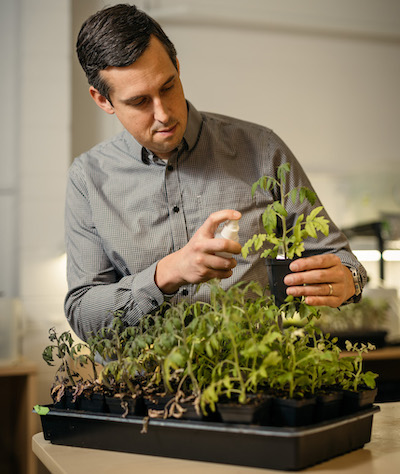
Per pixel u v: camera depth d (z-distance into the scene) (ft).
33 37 11.48
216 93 12.80
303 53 13.33
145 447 3.49
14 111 11.69
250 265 5.16
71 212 5.45
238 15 12.78
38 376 10.97
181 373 3.64
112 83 4.32
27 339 11.07
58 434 3.81
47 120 11.49
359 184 13.50
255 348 3.23
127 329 3.88
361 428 3.54
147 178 5.28
